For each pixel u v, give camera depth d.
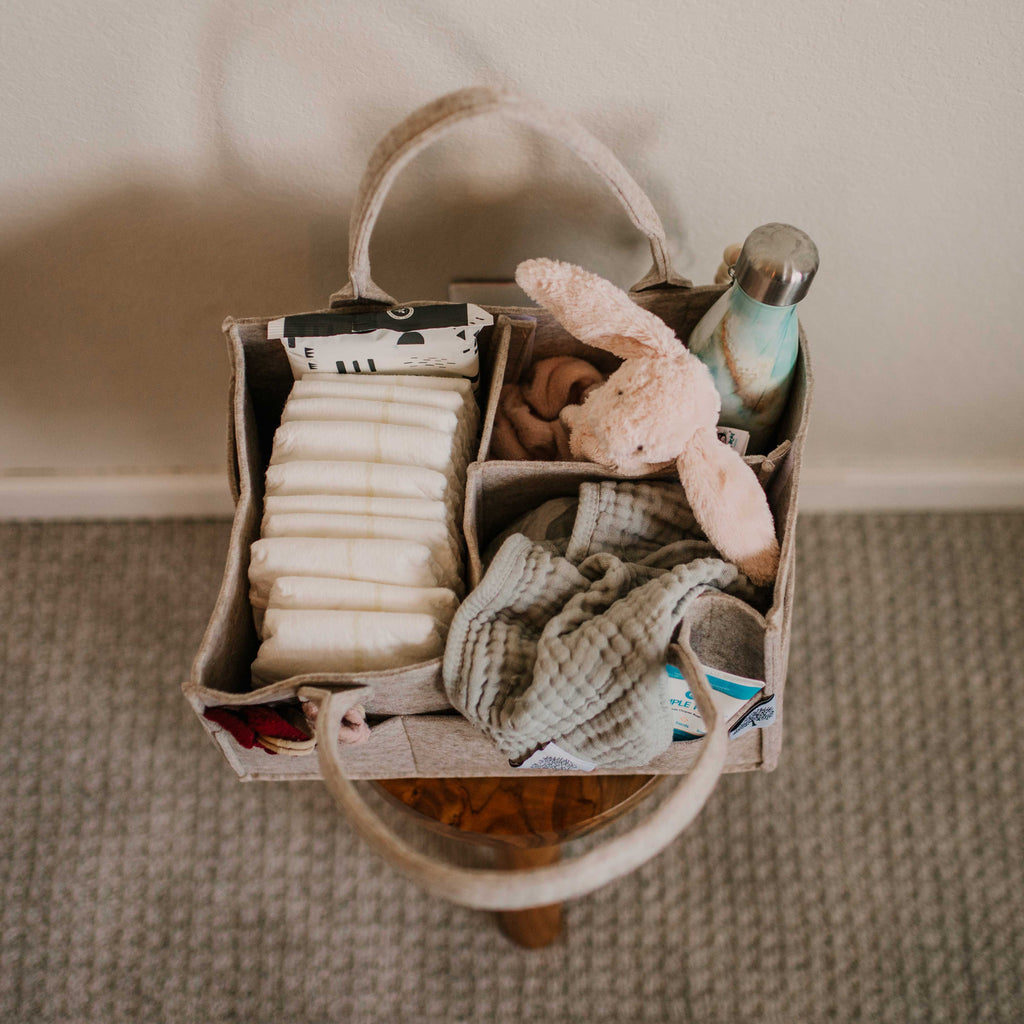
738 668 0.70
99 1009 1.11
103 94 0.67
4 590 1.28
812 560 1.31
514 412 0.83
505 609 0.68
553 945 1.13
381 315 0.72
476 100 0.54
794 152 0.74
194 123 0.70
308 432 0.71
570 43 0.65
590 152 0.60
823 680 1.25
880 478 1.26
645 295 0.74
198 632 1.27
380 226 0.81
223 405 1.09
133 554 1.30
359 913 1.15
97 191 0.76
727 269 0.77
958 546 1.31
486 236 0.83
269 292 0.89
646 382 0.65
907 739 1.22
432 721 0.72
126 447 1.18
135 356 0.98
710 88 0.68
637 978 1.12
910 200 0.79
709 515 0.66
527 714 0.64
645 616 0.62
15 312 0.89
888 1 0.62
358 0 0.61
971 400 1.10
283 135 0.71
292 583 0.67
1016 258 0.86
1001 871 1.16
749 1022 1.10
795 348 0.71
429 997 1.12
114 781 1.20
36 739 1.22
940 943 1.13
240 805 1.19
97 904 1.15
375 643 0.66
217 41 0.64
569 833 0.83
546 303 0.68
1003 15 0.63
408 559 0.67
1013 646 1.26
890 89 0.68
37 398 1.05
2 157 0.71
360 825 0.52
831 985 1.12
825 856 1.17
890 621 1.28
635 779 0.85
